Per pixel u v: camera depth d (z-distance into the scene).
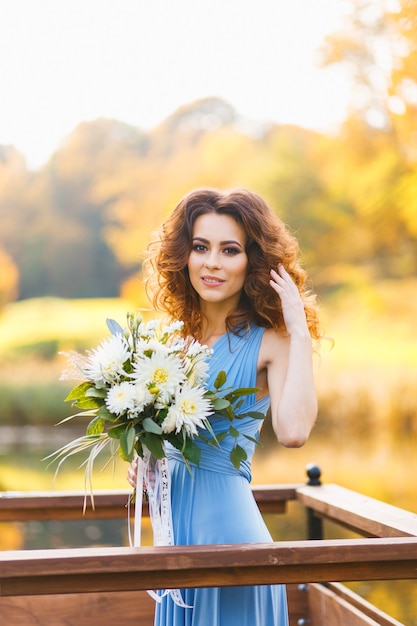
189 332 2.17
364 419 13.03
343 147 16.92
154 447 1.83
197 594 1.94
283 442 1.87
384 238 17.00
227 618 1.92
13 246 26.41
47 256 26.14
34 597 2.98
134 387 1.81
